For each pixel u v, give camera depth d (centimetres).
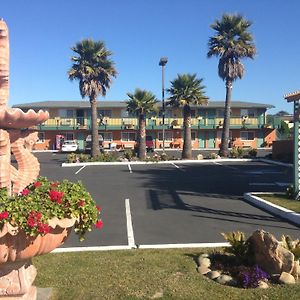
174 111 5394
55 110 5394
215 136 5528
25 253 478
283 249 687
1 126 578
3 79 572
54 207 489
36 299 590
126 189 1852
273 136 5525
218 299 604
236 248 742
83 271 720
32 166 628
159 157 3634
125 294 620
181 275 696
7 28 570
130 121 5403
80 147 5434
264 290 630
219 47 3884
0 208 464
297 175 1438
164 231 1045
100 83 3812
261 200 1391
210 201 1496
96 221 541
